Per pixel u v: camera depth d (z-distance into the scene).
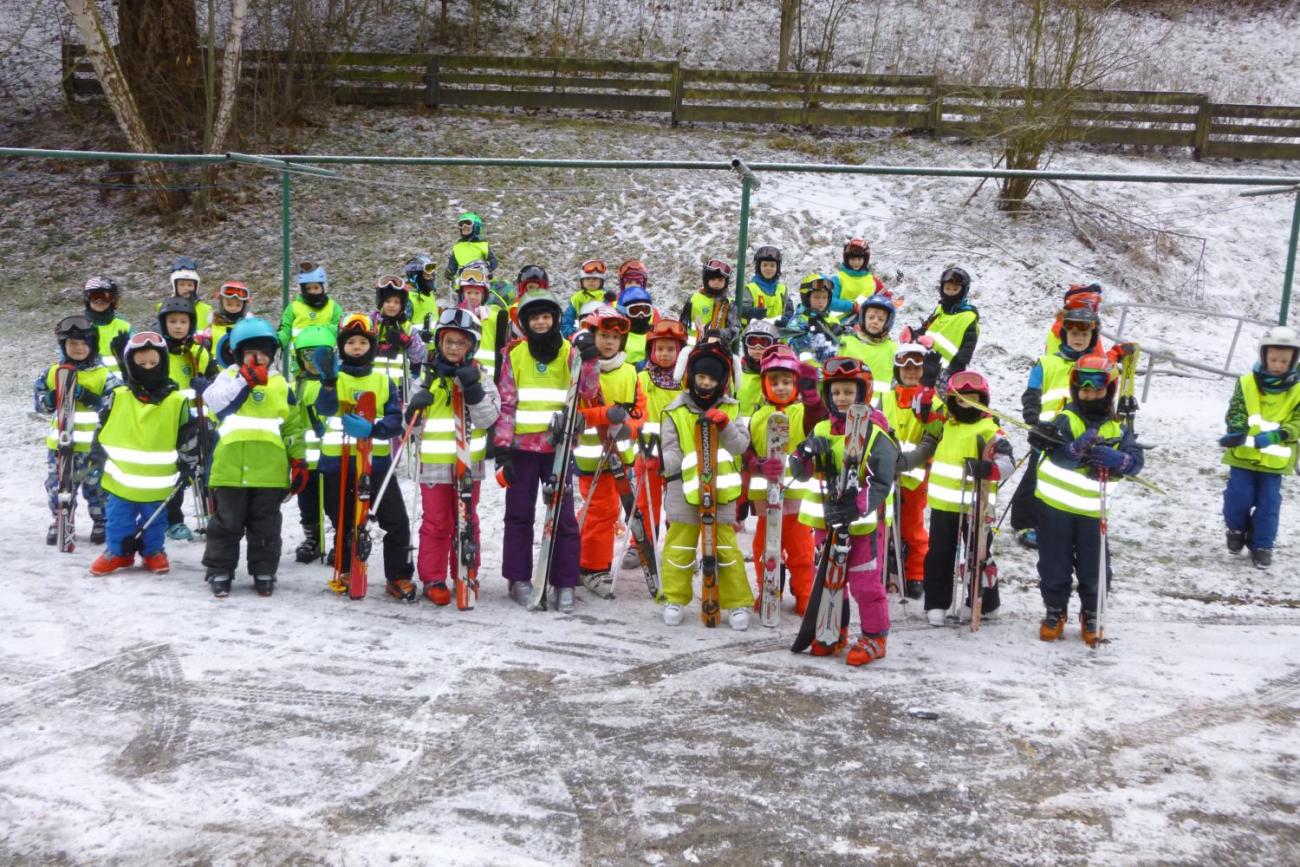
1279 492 7.50
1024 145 16.11
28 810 3.95
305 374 6.84
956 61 21.92
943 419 6.24
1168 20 24.19
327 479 6.66
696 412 6.03
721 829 3.96
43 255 16.20
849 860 3.79
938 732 4.79
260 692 4.98
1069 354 7.32
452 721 4.75
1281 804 4.23
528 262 15.31
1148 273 15.34
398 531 6.48
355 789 4.15
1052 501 5.98
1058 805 4.19
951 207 16.56
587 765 4.39
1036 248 15.52
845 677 5.39
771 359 6.07
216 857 3.70
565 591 6.35
